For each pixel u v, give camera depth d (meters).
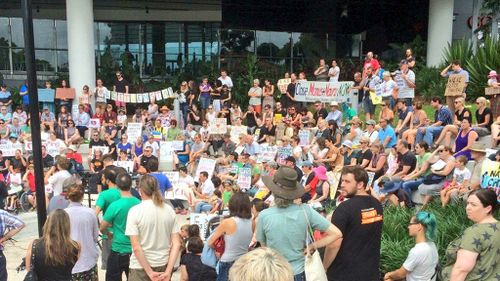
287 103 19.83
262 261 2.22
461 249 3.84
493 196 3.88
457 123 12.40
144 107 23.44
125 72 24.89
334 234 4.15
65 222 4.55
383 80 16.48
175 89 25.06
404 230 7.21
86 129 18.61
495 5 23.62
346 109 17.88
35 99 5.25
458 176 9.00
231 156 14.22
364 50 29.81
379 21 30.16
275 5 28.42
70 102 20.30
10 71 25.16
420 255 4.98
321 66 20.89
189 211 12.41
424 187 9.41
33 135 5.29
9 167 13.13
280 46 28.73
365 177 4.42
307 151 13.87
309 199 10.66
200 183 12.90
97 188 9.74
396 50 28.72
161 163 15.85
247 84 25.03
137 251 4.98
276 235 4.08
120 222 5.64
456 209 7.89
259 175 13.23
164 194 9.46
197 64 27.03
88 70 20.66
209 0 27.19
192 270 5.90
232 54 27.83
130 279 5.25
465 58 21.00
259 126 18.27
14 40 25.14
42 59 25.72
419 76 23.02
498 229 3.83
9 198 12.95
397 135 14.37
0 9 24.80
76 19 20.33
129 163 14.09
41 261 4.48
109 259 5.70
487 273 3.81
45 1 25.52
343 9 29.80
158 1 26.86
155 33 27.11
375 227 4.39
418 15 29.75
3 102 19.75
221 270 5.20
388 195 9.67
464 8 28.59
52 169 11.41
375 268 4.39
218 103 19.69
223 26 27.75
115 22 26.70
